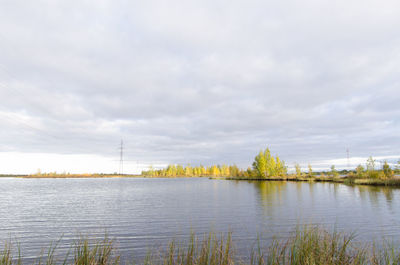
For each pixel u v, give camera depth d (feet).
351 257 26.68
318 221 60.08
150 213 77.97
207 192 157.99
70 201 116.88
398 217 63.67
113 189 205.77
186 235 48.88
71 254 37.78
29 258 35.96
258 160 322.34
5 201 118.52
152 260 31.99
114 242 43.98
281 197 115.75
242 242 42.29
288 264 26.58
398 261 25.31
